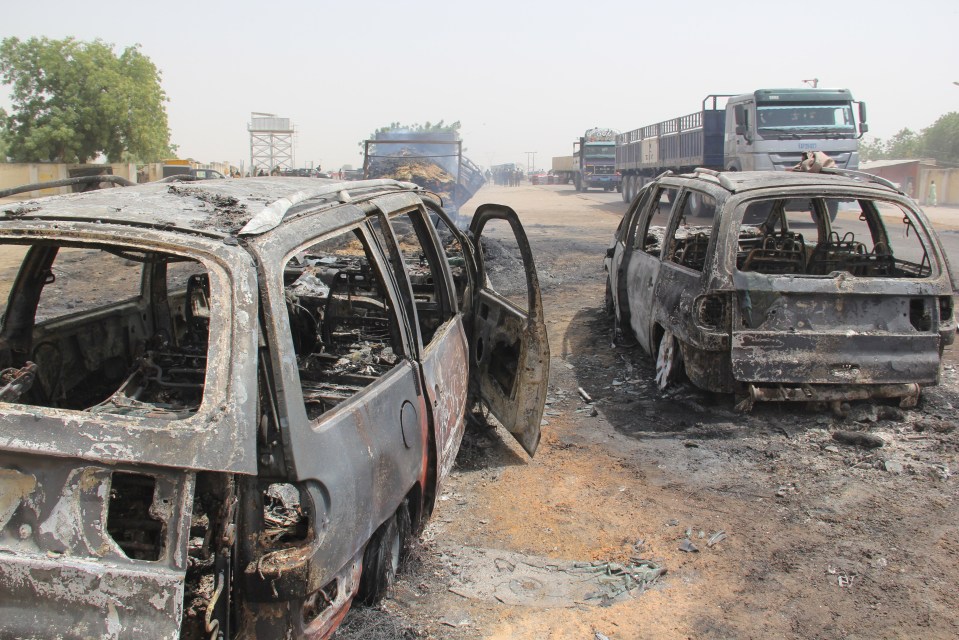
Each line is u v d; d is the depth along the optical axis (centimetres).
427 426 347
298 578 228
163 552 210
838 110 1788
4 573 210
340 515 248
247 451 212
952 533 397
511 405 493
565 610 338
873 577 359
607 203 3516
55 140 4034
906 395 541
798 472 475
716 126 2114
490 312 520
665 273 614
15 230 243
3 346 328
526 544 397
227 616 226
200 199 289
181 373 339
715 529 409
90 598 208
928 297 533
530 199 3978
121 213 256
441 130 2389
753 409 573
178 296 454
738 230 531
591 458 508
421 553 379
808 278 520
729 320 524
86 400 379
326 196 321
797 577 361
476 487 466
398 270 351
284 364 234
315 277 529
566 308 997
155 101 4353
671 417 574
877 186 566
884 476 465
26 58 4022
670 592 351
